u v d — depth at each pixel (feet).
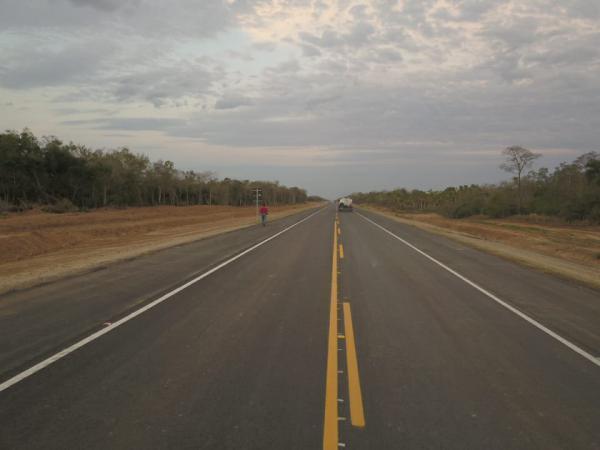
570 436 11.34
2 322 20.61
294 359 16.46
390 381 14.61
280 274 35.53
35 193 135.95
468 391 13.98
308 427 11.43
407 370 15.64
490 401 13.28
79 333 19.11
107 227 86.69
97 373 14.83
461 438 11.07
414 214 192.95
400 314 23.59
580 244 65.87
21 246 59.21
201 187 246.27
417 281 33.60
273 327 20.62
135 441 10.67
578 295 29.45
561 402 13.35
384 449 10.50
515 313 24.31
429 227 100.22
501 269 40.29
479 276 36.29
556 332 20.80
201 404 12.66
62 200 141.28
